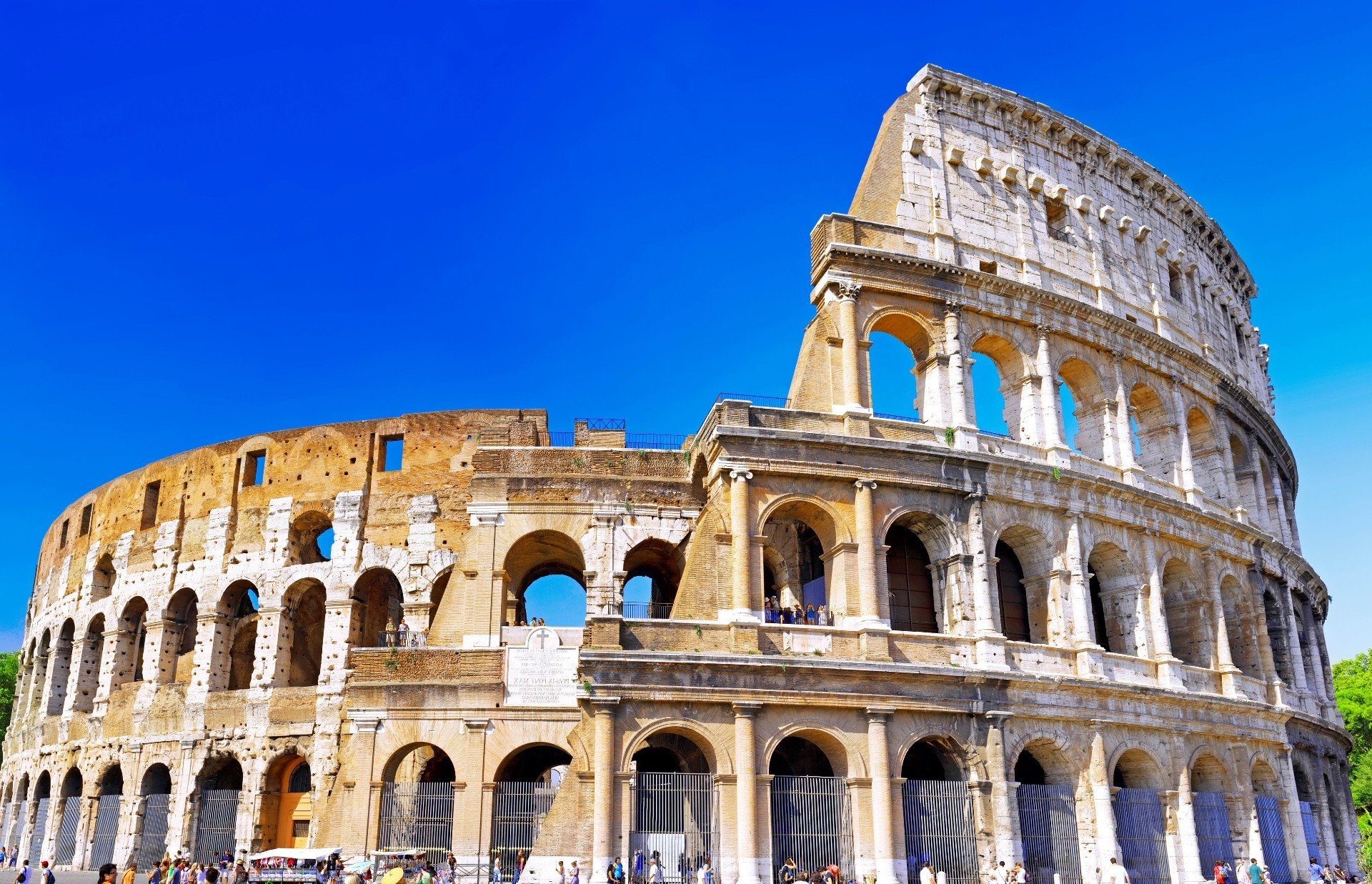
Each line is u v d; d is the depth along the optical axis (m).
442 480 70.75
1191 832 56.50
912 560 58.09
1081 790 54.06
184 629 77.44
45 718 83.56
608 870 46.25
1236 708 61.34
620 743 48.12
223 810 68.69
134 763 72.19
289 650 71.69
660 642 50.09
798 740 57.59
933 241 61.78
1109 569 62.06
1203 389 71.12
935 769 56.53
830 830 49.41
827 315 58.16
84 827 73.62
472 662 57.31
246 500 75.19
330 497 72.38
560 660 57.56
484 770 55.56
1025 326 62.41
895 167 63.00
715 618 51.41
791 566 59.38
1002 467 56.69
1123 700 56.31
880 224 60.88
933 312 59.94
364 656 57.75
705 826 48.84
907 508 54.78
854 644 51.84
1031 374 61.31
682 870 47.38
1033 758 58.66
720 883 47.22
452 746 56.16
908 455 55.03
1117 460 63.41
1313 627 79.12
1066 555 57.97
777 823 49.66
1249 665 67.56
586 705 49.06
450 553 68.88
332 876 50.88
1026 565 59.22
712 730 49.12
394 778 58.81
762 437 53.19
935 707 51.28
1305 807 67.00
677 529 60.66
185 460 79.50
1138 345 67.00
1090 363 64.25
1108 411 64.00
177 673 76.44
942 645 53.31
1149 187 74.56
